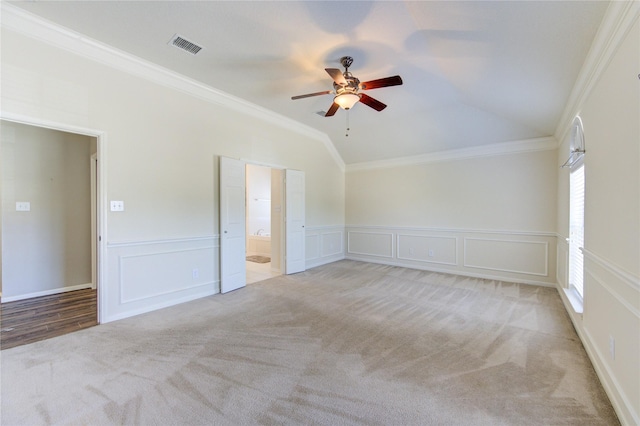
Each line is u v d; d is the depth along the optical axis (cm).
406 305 350
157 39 269
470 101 388
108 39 270
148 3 221
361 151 601
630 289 153
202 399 178
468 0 182
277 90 379
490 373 207
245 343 252
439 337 264
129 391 185
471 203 500
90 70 279
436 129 477
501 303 357
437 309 337
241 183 426
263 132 460
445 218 528
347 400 178
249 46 277
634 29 146
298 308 340
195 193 372
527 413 166
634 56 146
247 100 414
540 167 438
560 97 280
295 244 525
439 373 207
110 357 227
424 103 410
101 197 291
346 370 211
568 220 342
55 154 397
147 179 324
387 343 253
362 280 471
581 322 260
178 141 352
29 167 377
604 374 190
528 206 448
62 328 282
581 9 163
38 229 384
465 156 504
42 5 225
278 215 549
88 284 425
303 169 547
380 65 305
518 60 236
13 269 365
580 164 296
